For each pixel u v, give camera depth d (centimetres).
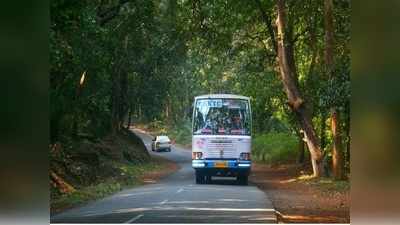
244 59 3538
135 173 2939
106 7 2261
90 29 1723
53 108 1884
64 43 1465
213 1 2816
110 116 3759
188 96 7069
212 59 4078
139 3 2633
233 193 1883
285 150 4212
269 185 2514
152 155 5175
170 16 3156
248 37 3194
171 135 7906
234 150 2300
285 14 2600
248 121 2319
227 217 1281
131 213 1350
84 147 2567
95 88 2647
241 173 2308
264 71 3403
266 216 1298
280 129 5156
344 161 2375
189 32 3080
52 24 1424
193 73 5791
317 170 2656
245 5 2773
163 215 1321
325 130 2931
